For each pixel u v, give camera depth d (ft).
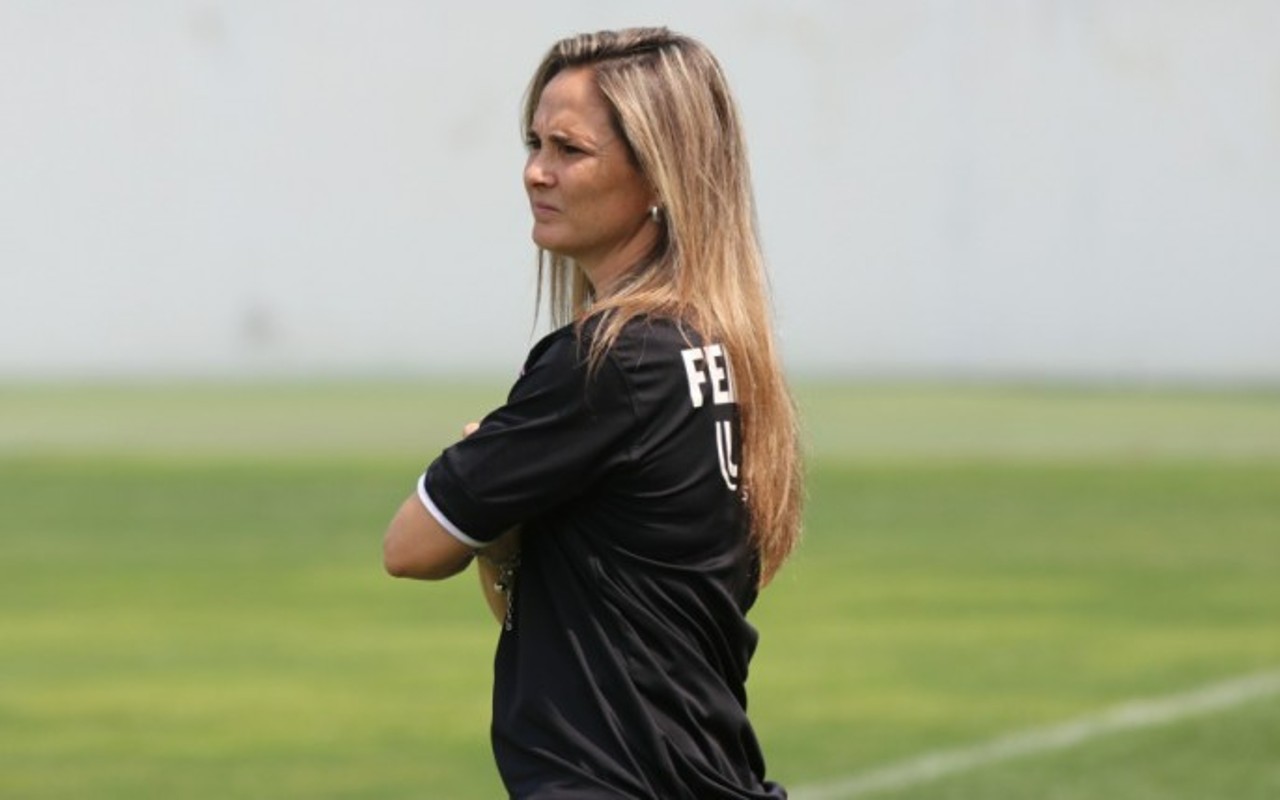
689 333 34.27
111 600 126.41
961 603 125.49
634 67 35.09
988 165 272.51
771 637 114.83
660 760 33.35
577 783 33.24
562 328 34.27
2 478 180.86
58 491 173.37
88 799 80.43
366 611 122.83
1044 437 211.82
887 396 248.52
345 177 272.10
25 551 145.07
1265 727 92.27
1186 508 165.48
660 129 34.76
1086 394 253.03
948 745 89.35
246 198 272.31
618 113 34.76
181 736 91.45
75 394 249.34
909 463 191.62
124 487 175.22
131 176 271.49
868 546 147.54
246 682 103.19
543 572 34.40
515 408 33.78
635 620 33.91
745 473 35.22
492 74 270.87
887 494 172.76
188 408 233.76
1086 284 272.31
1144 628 116.98
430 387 255.70
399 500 168.04
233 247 272.92
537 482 33.55
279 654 110.32
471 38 270.87
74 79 270.26
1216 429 218.79
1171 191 270.05
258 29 270.67
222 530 153.79
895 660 108.27
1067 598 127.03
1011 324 274.16
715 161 35.27
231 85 271.08
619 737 33.40
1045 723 93.66
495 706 34.76
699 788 33.91
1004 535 152.66
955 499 170.09
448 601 125.90
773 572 36.68
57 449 199.52
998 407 238.68
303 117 271.49
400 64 271.08
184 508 164.04
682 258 34.68
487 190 271.90
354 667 106.83
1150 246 270.87
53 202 271.28
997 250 272.92
